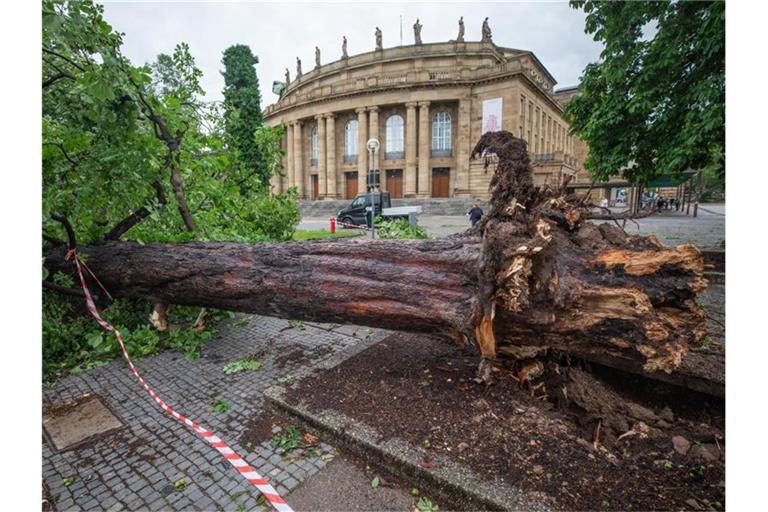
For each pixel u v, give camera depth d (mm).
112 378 3555
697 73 6484
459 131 34750
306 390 3008
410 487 2152
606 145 8227
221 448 2156
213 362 3854
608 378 3133
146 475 2307
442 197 36938
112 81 3482
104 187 3922
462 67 36656
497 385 2863
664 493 1939
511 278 2121
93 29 3400
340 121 40594
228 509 2045
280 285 3275
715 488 1980
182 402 3109
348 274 3043
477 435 2369
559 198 2570
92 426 2811
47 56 3686
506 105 32688
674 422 2658
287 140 44125
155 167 4121
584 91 8852
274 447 2521
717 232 13375
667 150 7152
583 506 1849
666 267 2098
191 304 4051
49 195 3561
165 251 4051
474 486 1972
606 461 2156
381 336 4109
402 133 37625
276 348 4145
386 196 21422
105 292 4445
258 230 7828
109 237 4578
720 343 3422
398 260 2916
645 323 2027
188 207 5207
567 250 2352
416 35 38031
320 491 2145
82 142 3713
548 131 40875
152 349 4102
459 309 2561
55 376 3619
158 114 4410
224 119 6602
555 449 2240
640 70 7254
